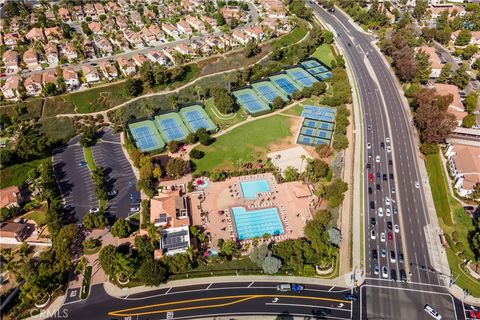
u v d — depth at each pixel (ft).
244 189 580.30
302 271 458.09
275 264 447.42
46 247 493.77
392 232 510.58
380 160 634.84
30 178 595.06
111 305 428.97
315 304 428.56
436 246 492.54
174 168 581.12
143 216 526.98
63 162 637.71
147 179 569.64
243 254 483.10
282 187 582.76
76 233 486.79
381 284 449.06
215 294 440.04
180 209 522.88
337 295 437.17
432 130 629.51
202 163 631.97
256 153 653.71
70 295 437.17
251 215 536.83
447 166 619.26
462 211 540.11
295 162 632.38
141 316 418.72
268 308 426.10
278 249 467.52
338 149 652.07
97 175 578.66
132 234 508.94
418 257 479.41
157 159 638.12
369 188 579.48
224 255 474.90
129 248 488.44
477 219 526.57
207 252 483.51
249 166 623.77
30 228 517.55
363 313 419.54
